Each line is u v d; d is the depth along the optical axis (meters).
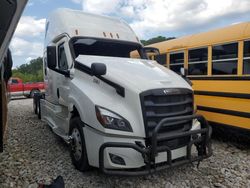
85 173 4.52
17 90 20.58
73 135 4.67
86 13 6.21
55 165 4.91
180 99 4.24
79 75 4.73
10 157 5.37
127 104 3.90
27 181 4.26
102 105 3.91
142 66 4.83
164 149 3.79
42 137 7.04
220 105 6.21
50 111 7.06
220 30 6.41
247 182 4.31
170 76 4.59
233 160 5.29
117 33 6.08
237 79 5.82
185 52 7.22
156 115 3.91
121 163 3.75
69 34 5.46
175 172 4.68
